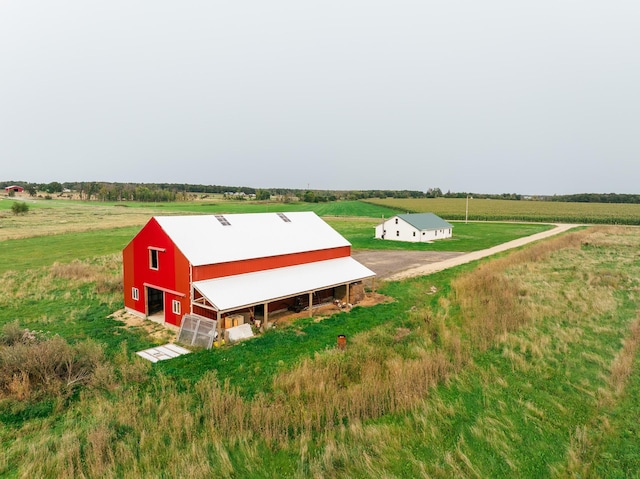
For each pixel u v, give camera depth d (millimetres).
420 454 13195
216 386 16344
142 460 12172
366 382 16750
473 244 61594
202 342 20516
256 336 22000
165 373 17578
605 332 23141
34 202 158750
